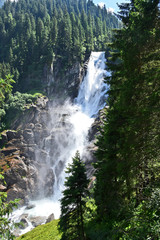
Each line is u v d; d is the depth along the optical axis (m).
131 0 17.55
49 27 118.00
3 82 7.48
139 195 12.26
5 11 170.50
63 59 100.38
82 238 15.62
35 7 172.50
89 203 25.31
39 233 30.44
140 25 12.34
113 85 16.53
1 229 6.74
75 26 110.50
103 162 21.14
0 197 7.10
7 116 79.25
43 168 67.75
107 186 16.98
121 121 14.77
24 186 58.47
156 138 10.38
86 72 100.94
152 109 9.91
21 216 47.41
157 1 12.30
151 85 11.00
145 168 12.23
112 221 15.84
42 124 77.94
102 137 22.14
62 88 95.06
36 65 99.38
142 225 8.76
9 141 69.75
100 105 84.50
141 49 12.00
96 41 123.94
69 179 15.80
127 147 11.72
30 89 95.19
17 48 118.88
